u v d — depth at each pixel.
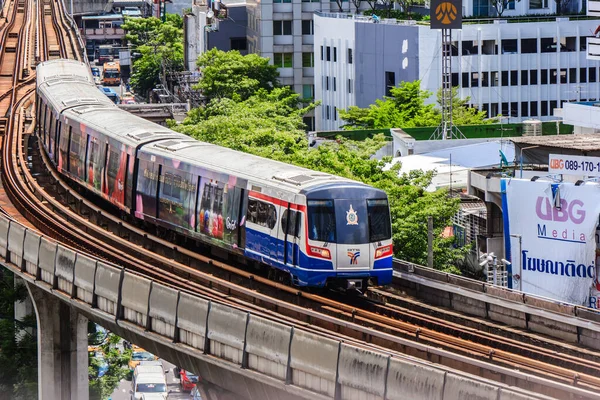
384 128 162.38
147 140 96.75
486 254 95.69
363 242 77.31
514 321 75.00
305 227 76.44
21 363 105.25
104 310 73.94
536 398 49.09
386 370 54.66
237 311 62.75
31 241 83.50
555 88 198.88
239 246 83.00
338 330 68.56
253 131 133.62
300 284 77.06
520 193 93.94
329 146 123.31
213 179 86.00
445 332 71.88
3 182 118.38
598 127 129.50
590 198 90.12
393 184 101.75
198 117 161.12
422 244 97.81
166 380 143.12
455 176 119.12
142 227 99.44
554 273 92.56
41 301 84.62
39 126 129.12
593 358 67.50
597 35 125.19
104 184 102.50
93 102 116.75
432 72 193.38
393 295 80.62
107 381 112.50
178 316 66.94
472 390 51.19
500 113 197.38
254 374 61.47
